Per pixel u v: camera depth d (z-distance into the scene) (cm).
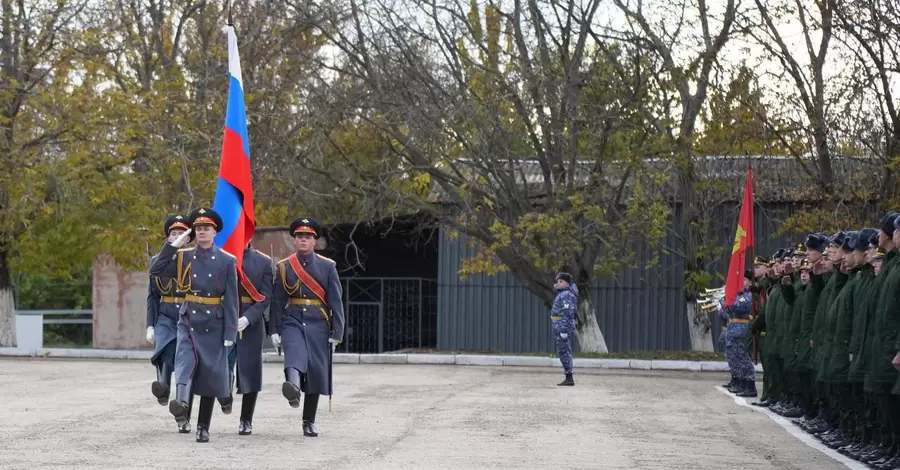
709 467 1069
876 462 1127
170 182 3136
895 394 1045
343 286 3712
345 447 1156
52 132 3056
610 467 1048
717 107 2889
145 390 1836
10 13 3008
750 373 1944
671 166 2927
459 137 2936
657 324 3450
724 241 3312
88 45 3066
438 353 3198
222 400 1295
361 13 2947
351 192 3056
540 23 2931
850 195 2802
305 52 3058
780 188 3111
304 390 1249
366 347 3688
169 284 1279
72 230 3156
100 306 3325
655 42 2902
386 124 2948
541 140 3048
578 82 2912
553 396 1839
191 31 3300
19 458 1058
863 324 1126
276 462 1041
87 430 1289
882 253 1131
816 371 1363
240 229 1459
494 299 3494
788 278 1518
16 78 3097
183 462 1035
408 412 1528
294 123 2991
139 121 2980
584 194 2914
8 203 3028
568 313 2095
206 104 3081
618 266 3009
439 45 2936
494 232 2883
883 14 2692
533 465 1049
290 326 1252
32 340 3175
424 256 3728
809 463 1132
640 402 1767
